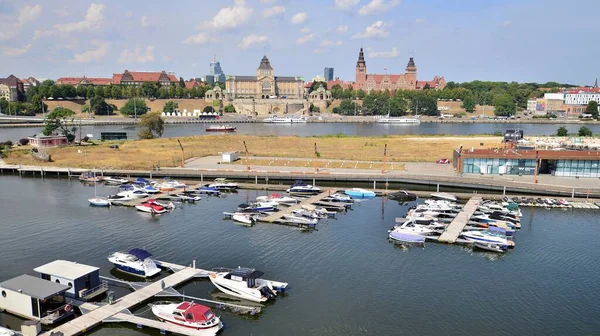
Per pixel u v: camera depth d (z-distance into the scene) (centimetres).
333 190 12638
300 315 6150
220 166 15488
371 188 13250
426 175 13525
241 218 9962
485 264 7825
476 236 8700
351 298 6606
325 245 8638
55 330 5562
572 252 8350
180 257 7994
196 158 17250
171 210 10881
